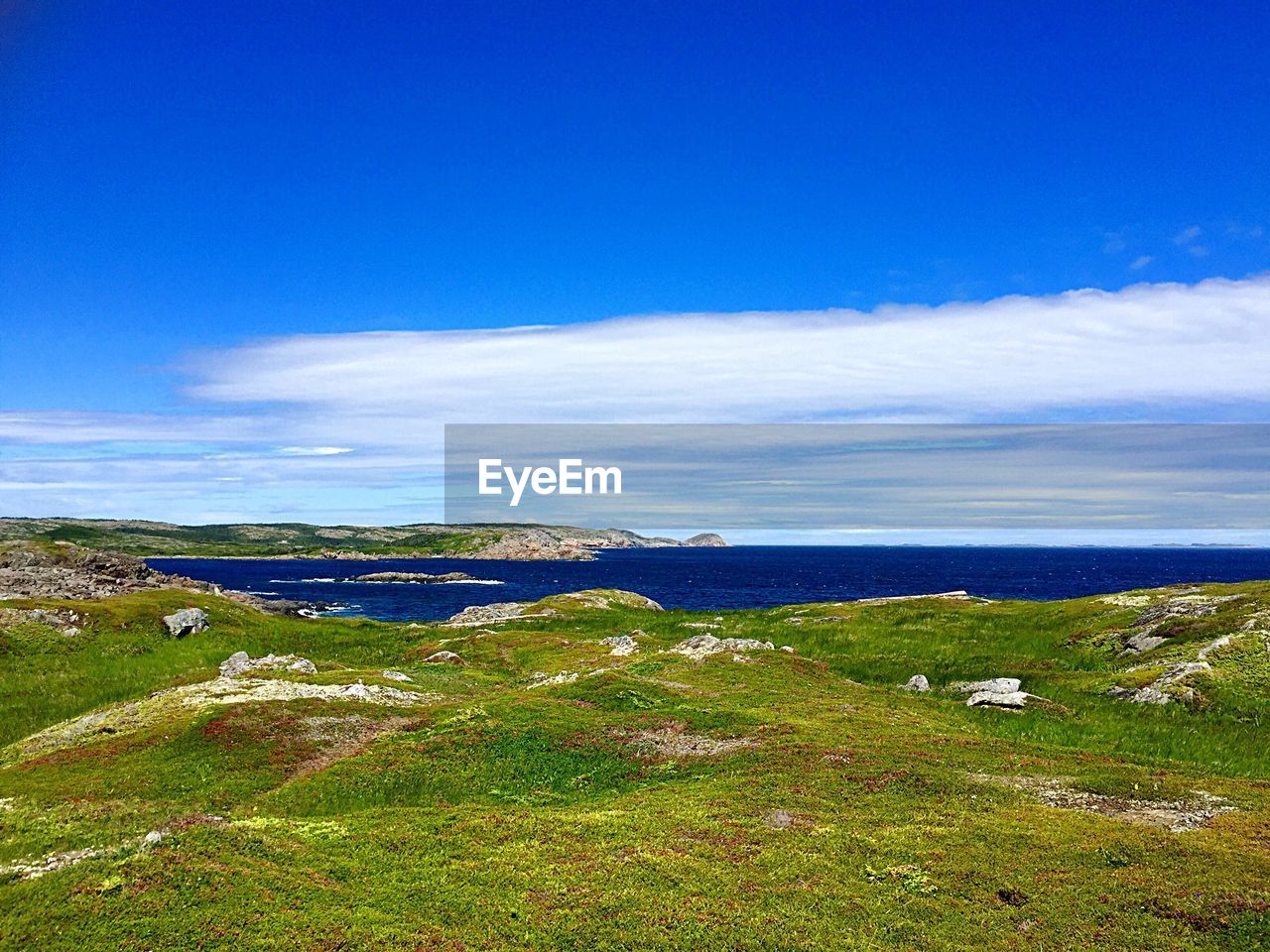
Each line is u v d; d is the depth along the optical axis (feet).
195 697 137.90
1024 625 222.07
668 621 273.13
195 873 59.52
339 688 144.46
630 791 94.63
